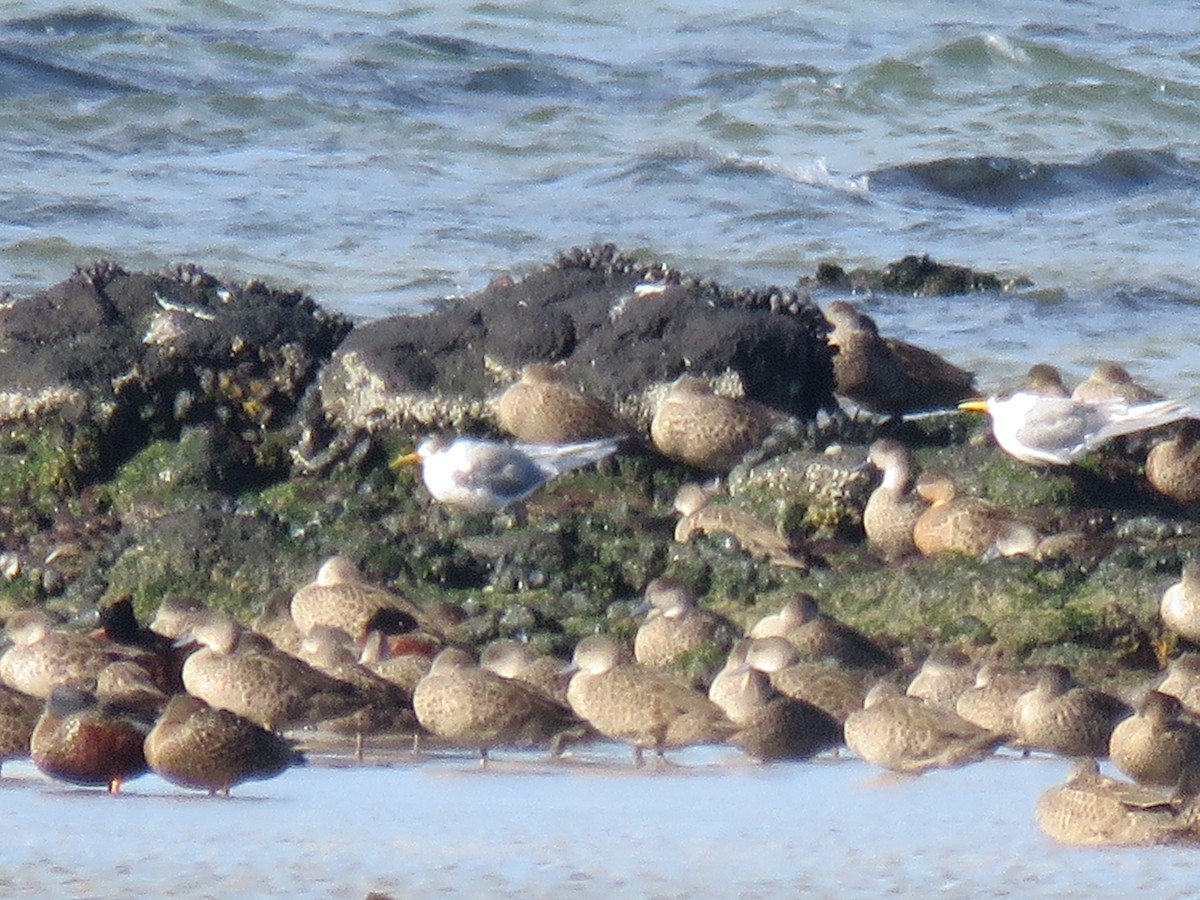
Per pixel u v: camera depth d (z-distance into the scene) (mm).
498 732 13805
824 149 38656
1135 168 38281
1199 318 29422
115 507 18859
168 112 38031
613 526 17547
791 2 51188
